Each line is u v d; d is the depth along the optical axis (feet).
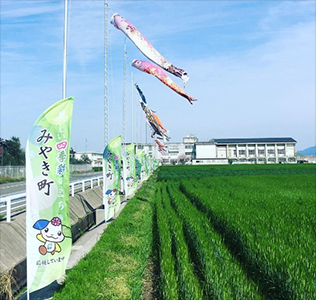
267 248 38.99
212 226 63.46
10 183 153.17
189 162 486.79
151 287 40.27
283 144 471.21
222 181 167.02
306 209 70.13
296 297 30.76
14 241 41.29
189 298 31.86
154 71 48.75
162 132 103.65
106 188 65.51
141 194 116.16
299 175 212.43
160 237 51.72
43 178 31.09
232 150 477.36
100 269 36.99
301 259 36.14
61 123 31.81
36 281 30.68
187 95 49.11
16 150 249.75
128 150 97.19
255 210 66.95
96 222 76.59
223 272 36.09
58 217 31.94
